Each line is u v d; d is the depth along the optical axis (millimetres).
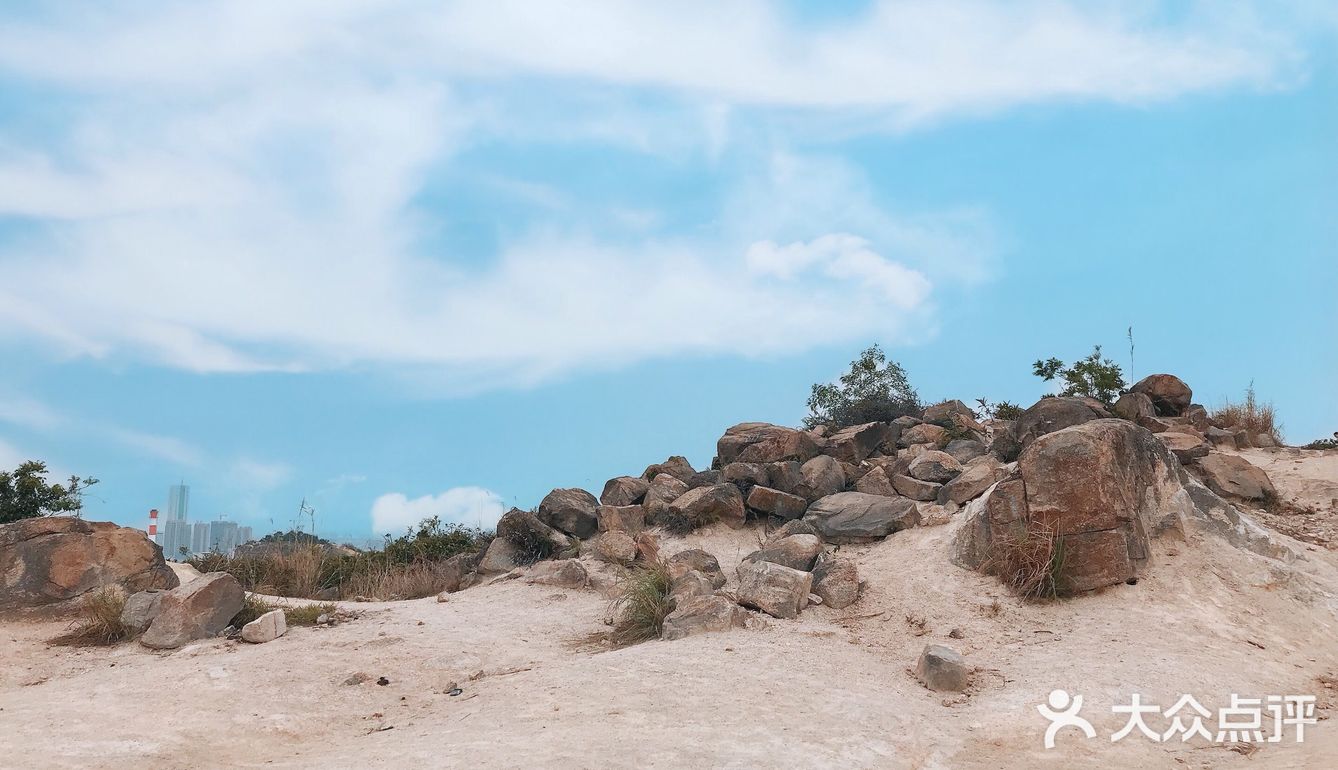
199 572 14477
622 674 8477
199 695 8344
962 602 10719
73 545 11664
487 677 9109
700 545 14031
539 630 11000
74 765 6594
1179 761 7043
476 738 6984
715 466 18469
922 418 19047
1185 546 11445
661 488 15844
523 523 15211
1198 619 10062
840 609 10859
